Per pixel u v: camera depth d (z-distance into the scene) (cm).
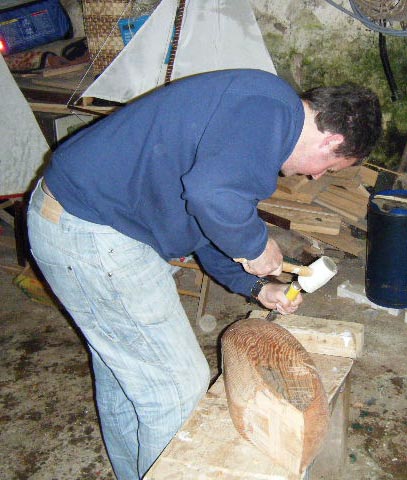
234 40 338
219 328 299
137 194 138
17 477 219
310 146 133
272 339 139
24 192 343
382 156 382
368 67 366
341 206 332
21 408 253
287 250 318
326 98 130
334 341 168
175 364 154
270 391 127
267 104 125
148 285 148
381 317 301
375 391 249
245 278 170
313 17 368
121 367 157
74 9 480
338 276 335
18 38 457
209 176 119
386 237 287
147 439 162
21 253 347
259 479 130
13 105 316
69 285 149
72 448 230
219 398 154
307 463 131
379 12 334
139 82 347
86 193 138
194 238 150
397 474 208
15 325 310
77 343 293
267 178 126
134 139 135
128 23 362
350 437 225
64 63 425
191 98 131
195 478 131
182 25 331
